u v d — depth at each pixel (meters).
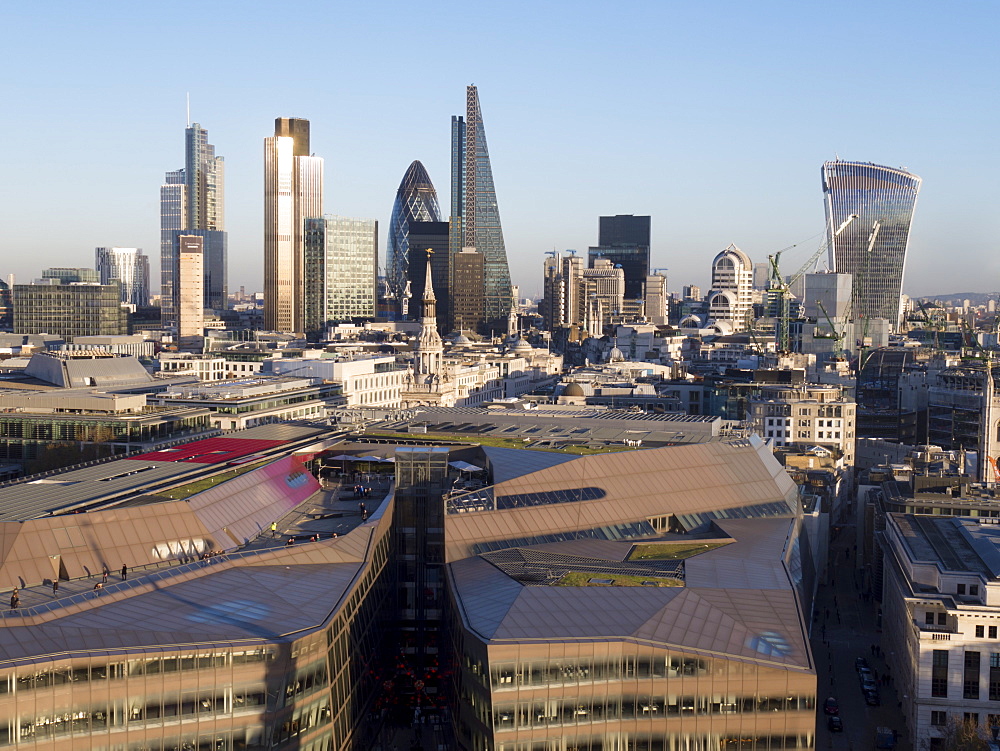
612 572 183.25
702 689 151.12
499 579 177.88
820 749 187.88
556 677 149.75
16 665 128.12
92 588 156.38
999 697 187.50
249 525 195.25
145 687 136.62
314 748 152.75
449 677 179.12
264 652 143.25
